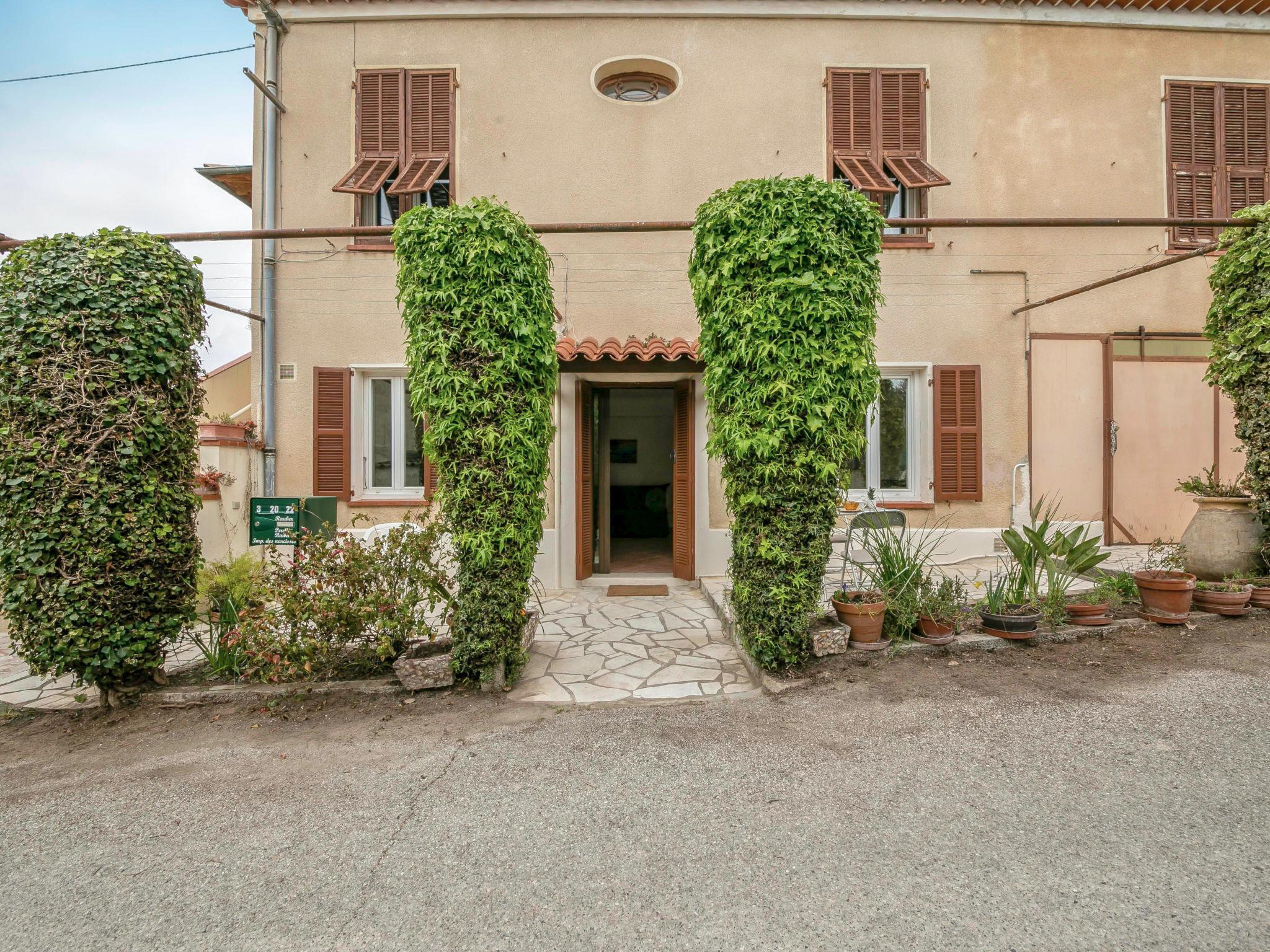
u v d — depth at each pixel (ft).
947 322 22.13
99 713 11.22
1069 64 22.63
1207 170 22.85
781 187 11.39
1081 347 22.35
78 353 10.65
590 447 21.65
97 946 5.64
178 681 12.10
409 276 11.46
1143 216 22.62
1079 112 22.63
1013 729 9.38
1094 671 11.45
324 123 22.15
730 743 9.35
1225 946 5.24
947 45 22.44
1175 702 10.10
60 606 10.67
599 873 6.44
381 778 8.62
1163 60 22.84
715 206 11.92
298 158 22.11
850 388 11.37
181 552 11.75
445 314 11.18
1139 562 19.57
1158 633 13.12
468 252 11.03
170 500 11.62
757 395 11.30
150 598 11.35
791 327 11.16
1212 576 15.51
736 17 22.21
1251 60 23.15
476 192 22.07
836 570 17.16
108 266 10.97
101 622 10.86
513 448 11.39
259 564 16.12
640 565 24.35
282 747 9.70
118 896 6.32
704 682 12.07
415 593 11.76
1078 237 22.41
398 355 21.68
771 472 11.20
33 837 7.41
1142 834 6.83
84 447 10.79
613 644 14.55
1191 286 22.66
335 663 12.29
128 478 11.05
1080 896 5.88
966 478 21.91
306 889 6.34
